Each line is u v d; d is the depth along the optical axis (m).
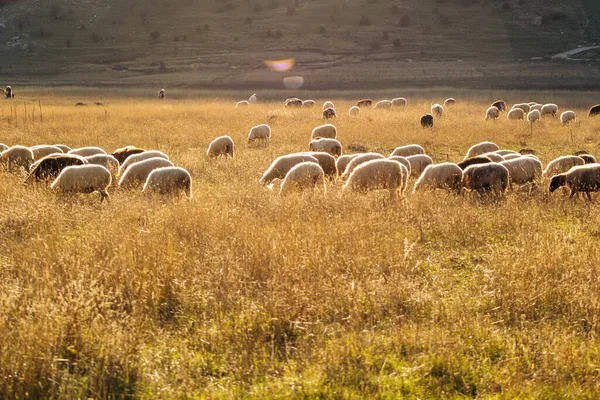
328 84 193.25
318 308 19.14
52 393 14.16
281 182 38.47
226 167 48.47
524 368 15.84
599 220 31.38
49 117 86.88
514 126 78.81
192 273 21.50
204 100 137.00
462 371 15.62
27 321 16.50
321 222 28.08
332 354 15.92
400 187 36.59
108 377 14.94
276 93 160.25
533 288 20.72
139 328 17.39
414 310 19.56
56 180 34.53
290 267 21.64
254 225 26.80
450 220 30.16
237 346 16.81
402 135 70.00
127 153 47.41
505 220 30.44
